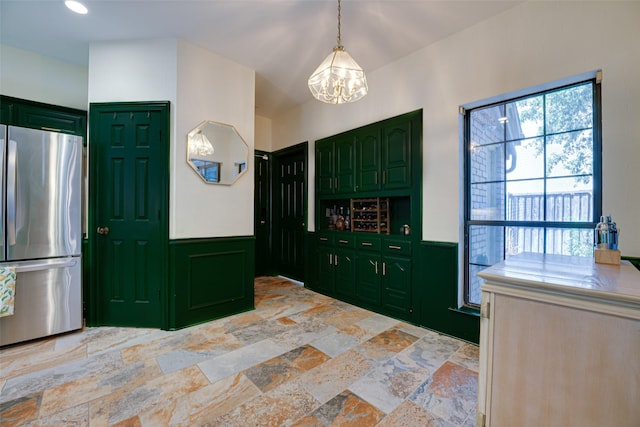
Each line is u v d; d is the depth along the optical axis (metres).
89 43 2.68
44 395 1.60
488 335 1.17
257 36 2.59
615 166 1.74
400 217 3.15
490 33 2.26
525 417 1.08
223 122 2.95
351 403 1.56
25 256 2.27
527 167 2.17
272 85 3.58
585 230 1.90
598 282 1.03
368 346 2.24
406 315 2.77
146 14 2.28
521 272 1.20
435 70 2.61
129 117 2.64
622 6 1.72
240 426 1.38
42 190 2.35
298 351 2.15
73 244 2.48
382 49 2.74
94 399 1.57
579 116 1.94
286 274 4.69
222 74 2.94
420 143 2.68
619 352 0.92
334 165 3.58
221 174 2.93
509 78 2.16
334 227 3.79
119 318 2.64
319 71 1.88
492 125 2.36
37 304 2.30
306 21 2.36
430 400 1.59
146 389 1.66
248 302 3.11
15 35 2.57
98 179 2.62
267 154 4.84
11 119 2.71
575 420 0.99
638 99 1.67
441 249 2.52
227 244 2.96
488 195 2.38
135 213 2.64
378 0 2.09
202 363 1.96
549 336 1.04
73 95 3.10
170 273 2.61
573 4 1.89
